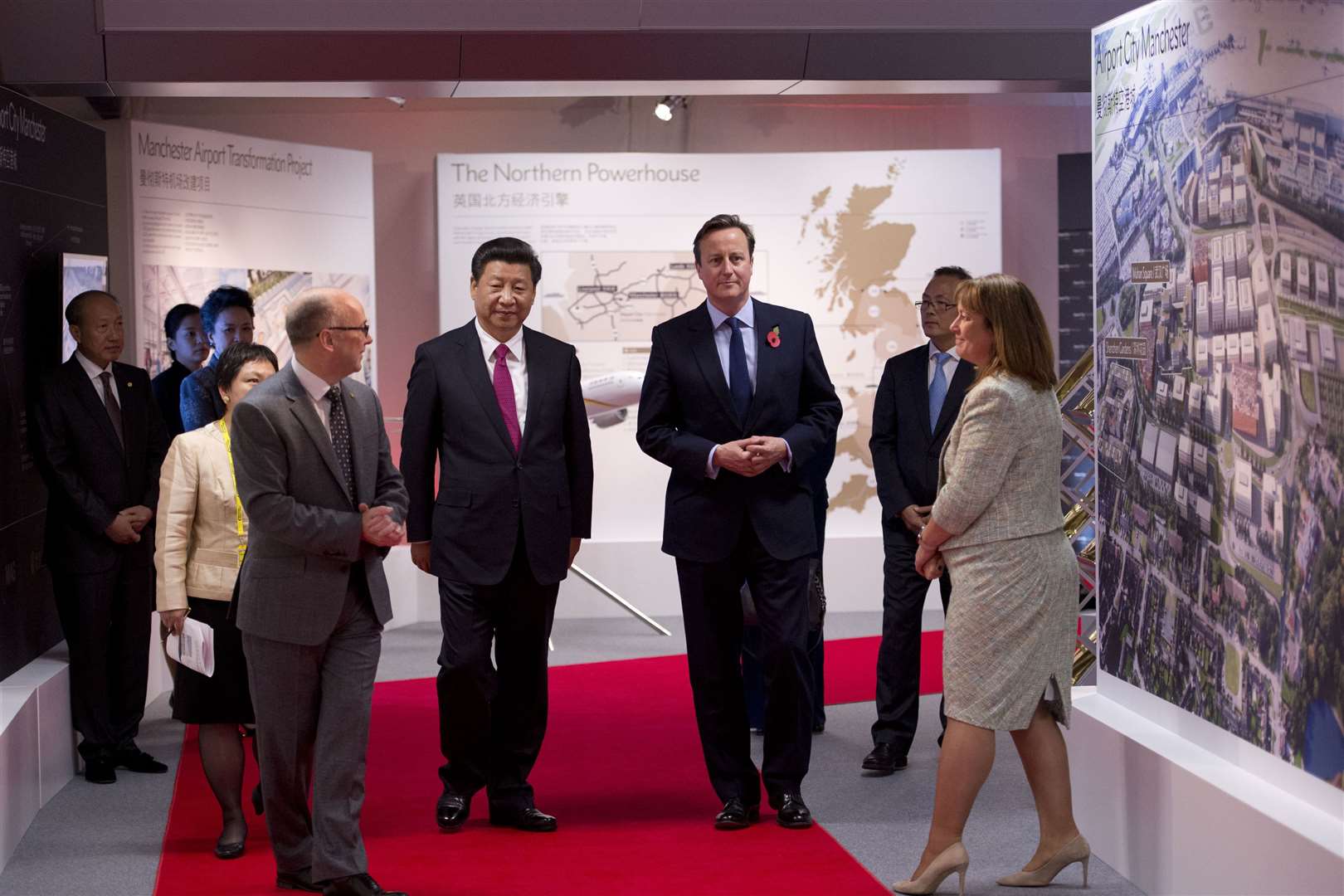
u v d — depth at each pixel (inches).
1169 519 155.1
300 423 147.1
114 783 209.6
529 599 178.7
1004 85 254.4
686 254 362.3
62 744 209.9
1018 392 147.0
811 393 182.2
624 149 382.6
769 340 179.5
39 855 174.1
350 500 150.1
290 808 154.2
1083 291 386.9
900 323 368.5
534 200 358.3
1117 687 171.0
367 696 150.5
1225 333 141.9
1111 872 159.8
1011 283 149.9
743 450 171.5
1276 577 133.3
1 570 206.2
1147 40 157.5
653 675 285.7
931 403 208.5
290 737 150.6
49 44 230.5
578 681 279.9
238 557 175.2
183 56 233.5
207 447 176.6
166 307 302.5
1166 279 154.2
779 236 365.4
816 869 160.2
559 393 180.2
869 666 293.7
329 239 335.9
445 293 356.8
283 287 326.3
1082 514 200.1
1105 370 170.7
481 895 152.1
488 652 176.9
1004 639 147.3
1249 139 136.7
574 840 173.9
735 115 386.0
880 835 176.7
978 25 247.9
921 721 244.5
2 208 212.1
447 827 178.4
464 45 238.7
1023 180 395.9
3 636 205.5
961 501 146.8
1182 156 149.9
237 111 364.2
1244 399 138.3
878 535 371.2
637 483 363.3
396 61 237.9
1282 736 133.3
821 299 366.9
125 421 220.8
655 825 180.2
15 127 218.2
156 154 300.5
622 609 363.6
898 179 366.9
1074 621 151.9
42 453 211.2
